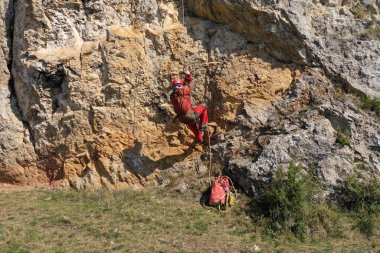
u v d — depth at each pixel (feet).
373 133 30.01
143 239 26.35
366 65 32.45
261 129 31.83
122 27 34.06
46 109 34.30
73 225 28.14
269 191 27.99
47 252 25.07
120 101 33.24
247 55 32.89
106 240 26.37
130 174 32.81
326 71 32.45
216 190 29.50
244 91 32.50
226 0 32.30
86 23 34.42
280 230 26.71
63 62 33.65
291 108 31.86
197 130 31.50
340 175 28.78
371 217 27.22
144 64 33.47
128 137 33.17
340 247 25.36
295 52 32.42
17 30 35.70
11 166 34.65
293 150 29.71
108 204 30.68
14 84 35.91
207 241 26.02
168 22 33.91
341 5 34.81
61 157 33.96
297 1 32.65
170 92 33.32
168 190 31.68
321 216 27.32
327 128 30.25
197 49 33.40
